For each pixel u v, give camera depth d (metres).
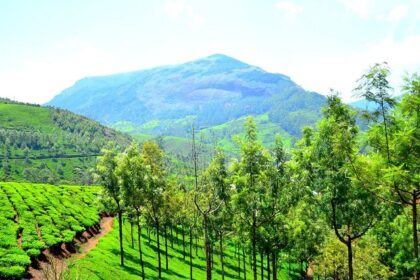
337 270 59.22
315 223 51.84
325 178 34.38
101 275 51.97
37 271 50.31
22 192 92.62
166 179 67.12
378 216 36.38
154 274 63.66
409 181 28.53
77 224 77.06
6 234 57.72
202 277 72.56
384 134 30.19
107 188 64.69
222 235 60.31
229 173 48.47
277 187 42.81
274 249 47.84
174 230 107.81
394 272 53.84
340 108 34.41
